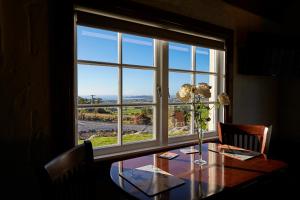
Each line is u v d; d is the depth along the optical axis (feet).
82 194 3.80
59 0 4.70
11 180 4.34
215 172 4.01
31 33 4.50
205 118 4.71
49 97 4.69
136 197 3.09
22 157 4.44
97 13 5.32
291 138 10.75
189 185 3.46
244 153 5.19
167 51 6.92
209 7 7.59
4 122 4.26
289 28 10.63
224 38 8.02
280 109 10.93
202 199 3.04
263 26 9.82
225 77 8.13
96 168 5.31
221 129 6.58
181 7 6.82
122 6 5.52
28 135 4.49
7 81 4.28
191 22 7.00
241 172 4.02
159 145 6.78
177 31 6.84
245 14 8.89
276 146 10.64
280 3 10.16
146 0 5.99
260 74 8.77
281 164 4.46
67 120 4.80
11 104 4.32
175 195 3.14
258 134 6.04
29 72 4.49
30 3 4.48
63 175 3.30
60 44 4.72
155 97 6.76
